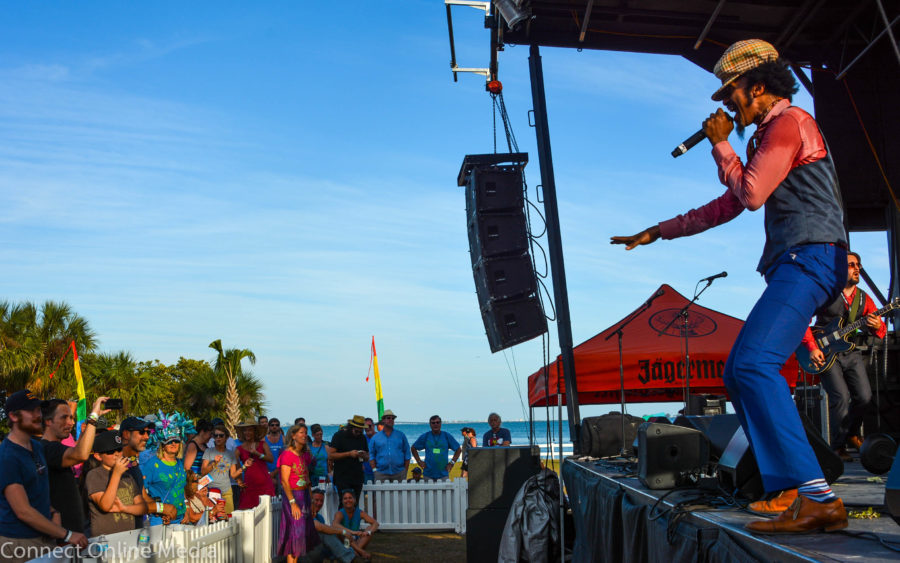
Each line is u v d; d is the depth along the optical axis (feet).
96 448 17.29
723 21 27.71
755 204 8.32
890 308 16.03
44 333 77.00
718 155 8.82
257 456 28.78
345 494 29.84
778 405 7.97
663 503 10.56
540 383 28.27
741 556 7.36
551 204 27.53
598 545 15.53
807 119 8.57
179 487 22.24
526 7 25.63
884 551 6.30
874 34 27.40
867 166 29.19
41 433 14.98
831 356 16.44
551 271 27.17
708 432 13.71
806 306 8.21
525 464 24.77
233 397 71.05
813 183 8.46
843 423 17.28
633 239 10.43
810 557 6.09
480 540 24.56
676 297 29.76
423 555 30.68
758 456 8.19
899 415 21.45
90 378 81.76
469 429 41.86
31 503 13.74
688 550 8.91
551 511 21.86
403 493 39.29
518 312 23.56
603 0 26.86
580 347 27.04
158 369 114.52
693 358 26.25
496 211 23.94
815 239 8.30
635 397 31.55
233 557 20.03
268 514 25.62
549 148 27.99
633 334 27.45
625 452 21.80
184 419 24.00
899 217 28.78
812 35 28.63
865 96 28.96
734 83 8.88
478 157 23.99
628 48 29.09
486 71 28.94
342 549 28.25
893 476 7.07
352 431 33.83
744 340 8.36
